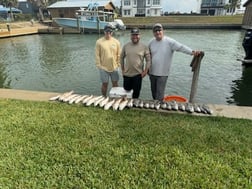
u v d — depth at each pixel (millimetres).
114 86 5660
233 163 2701
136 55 4609
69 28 32344
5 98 5062
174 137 3283
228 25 36188
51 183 2471
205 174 2531
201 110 4199
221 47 18812
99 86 9227
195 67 4676
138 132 3443
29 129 3604
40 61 14312
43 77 10719
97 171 2631
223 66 12023
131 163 2742
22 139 3307
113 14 35094
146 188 2365
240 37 25578
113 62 5309
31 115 4113
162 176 2521
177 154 2879
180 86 9008
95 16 31203
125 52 4734
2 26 34656
